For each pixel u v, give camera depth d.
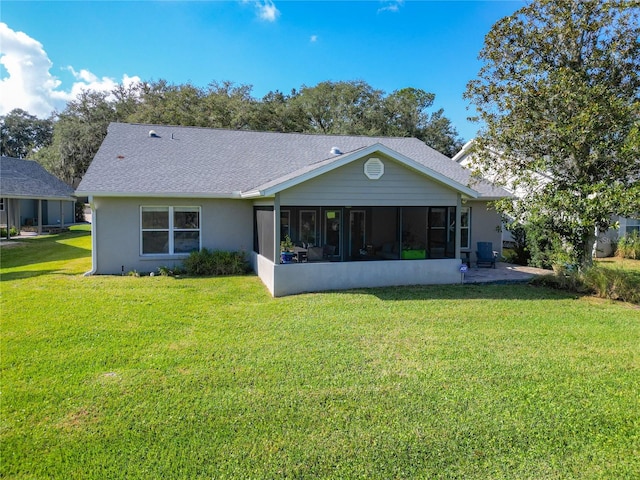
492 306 9.16
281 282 10.27
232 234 14.02
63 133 36.56
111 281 11.73
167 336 6.91
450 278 11.96
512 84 11.75
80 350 6.22
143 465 3.57
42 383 5.09
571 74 10.71
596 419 4.32
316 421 4.24
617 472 3.51
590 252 11.78
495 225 16.55
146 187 12.68
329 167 10.29
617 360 5.96
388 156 10.91
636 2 10.22
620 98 10.58
